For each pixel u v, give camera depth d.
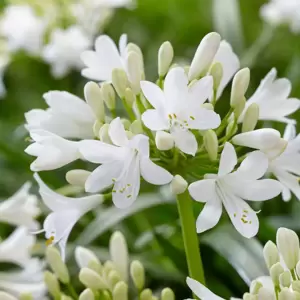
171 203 0.88
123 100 0.64
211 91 0.62
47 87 1.26
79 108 0.65
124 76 0.64
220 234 0.81
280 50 1.23
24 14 1.20
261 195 0.61
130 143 0.61
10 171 1.05
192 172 0.66
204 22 1.35
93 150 0.61
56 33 1.15
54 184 0.96
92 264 0.69
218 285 0.82
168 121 0.61
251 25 1.35
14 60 1.23
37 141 0.62
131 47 0.65
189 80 0.64
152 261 0.87
